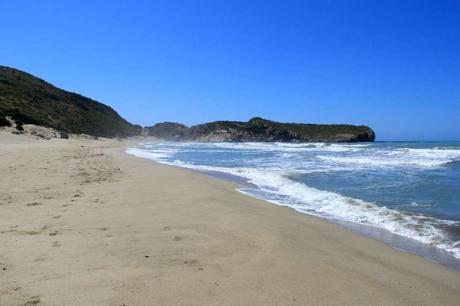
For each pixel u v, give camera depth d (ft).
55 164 54.80
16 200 28.63
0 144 97.86
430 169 61.26
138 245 18.45
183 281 14.10
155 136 404.77
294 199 35.60
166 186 37.88
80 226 21.83
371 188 41.01
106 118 303.68
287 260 16.84
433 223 25.81
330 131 376.27
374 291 13.85
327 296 13.23
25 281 13.69
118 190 34.88
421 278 15.80
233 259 16.79
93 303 12.10
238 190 39.75
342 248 19.92
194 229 21.71
